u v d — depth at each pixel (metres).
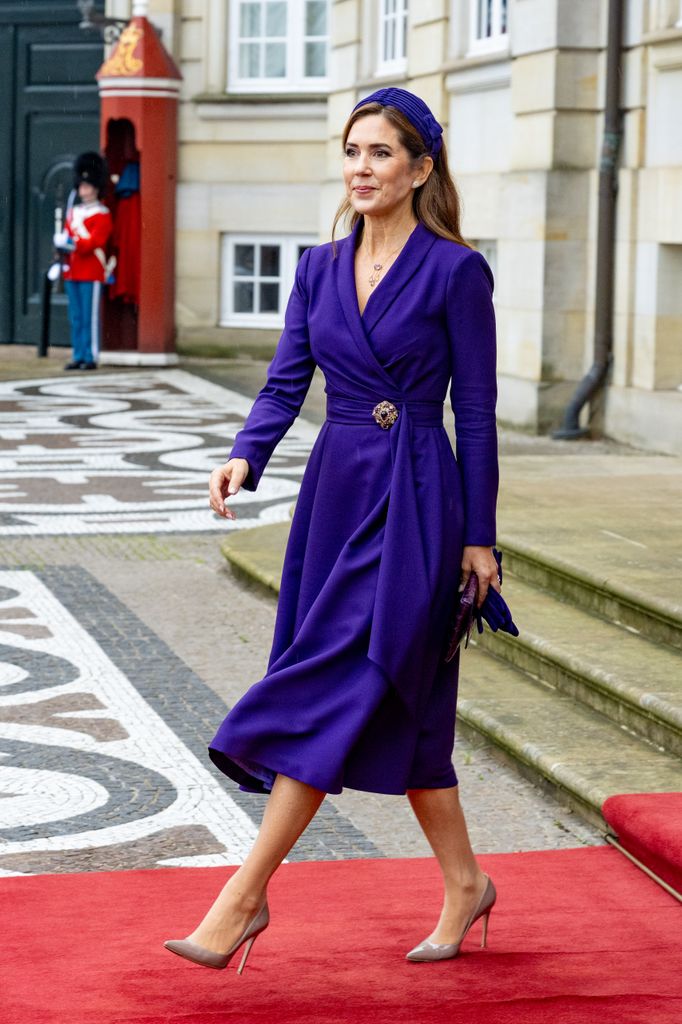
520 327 14.74
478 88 15.95
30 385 18.52
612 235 14.00
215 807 5.47
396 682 3.68
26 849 5.02
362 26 18.69
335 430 3.84
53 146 22.62
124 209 20.41
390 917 4.37
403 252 3.79
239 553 9.23
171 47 21.98
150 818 5.34
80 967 3.96
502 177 14.95
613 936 4.23
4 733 6.21
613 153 13.91
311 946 4.13
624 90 13.85
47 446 14.00
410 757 3.77
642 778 5.34
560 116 14.20
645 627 6.74
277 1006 3.71
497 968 3.98
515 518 8.68
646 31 13.51
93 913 4.39
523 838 5.18
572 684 6.39
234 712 3.71
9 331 23.38
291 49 21.80
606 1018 3.63
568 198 14.27
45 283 21.44
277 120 21.77
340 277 3.84
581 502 9.36
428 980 3.89
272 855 3.68
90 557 9.62
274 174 21.89
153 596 8.65
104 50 22.12
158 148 20.00
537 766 5.60
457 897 4.02
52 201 22.75
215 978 3.88
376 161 3.77
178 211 22.31
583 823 5.32
